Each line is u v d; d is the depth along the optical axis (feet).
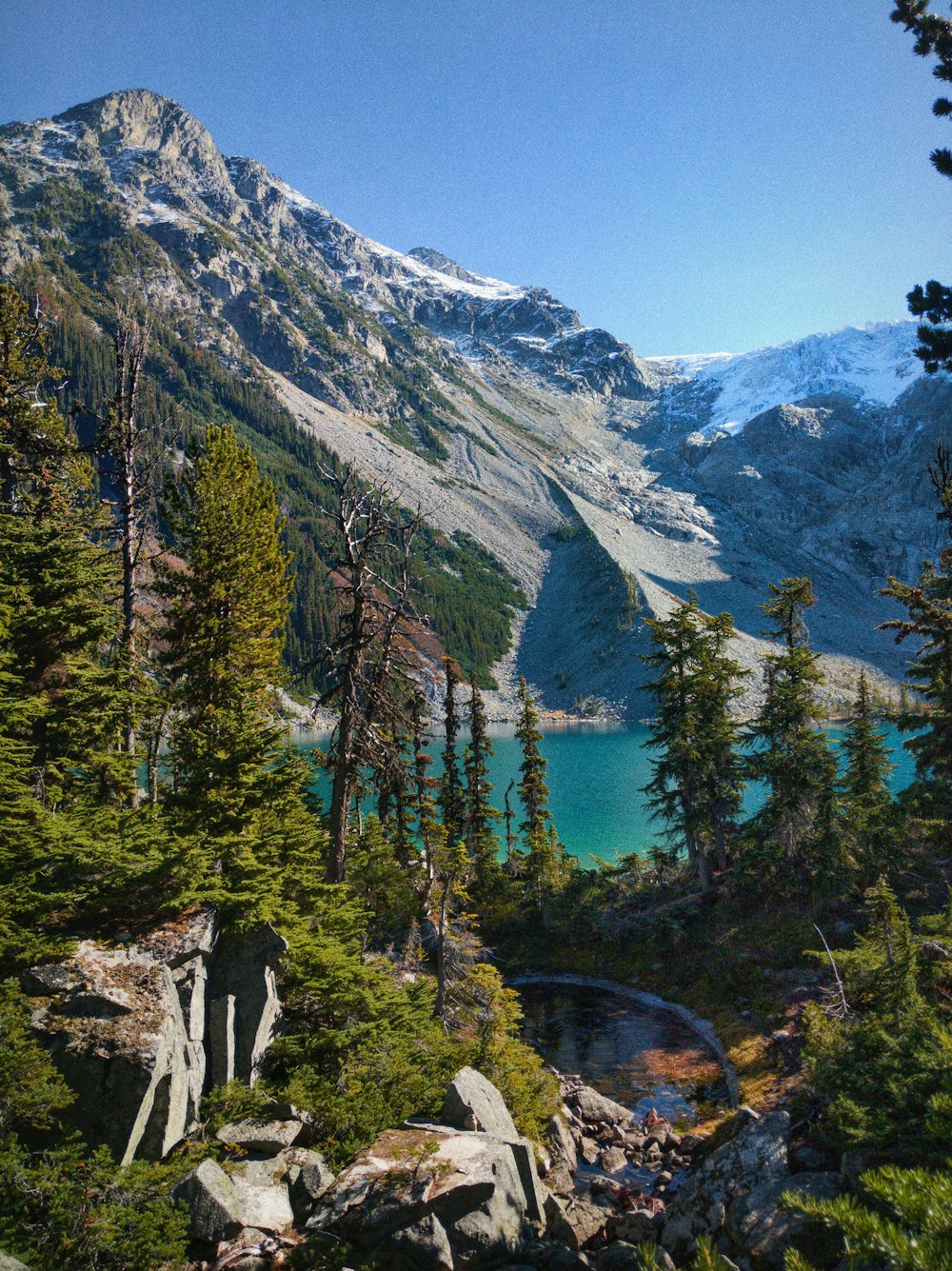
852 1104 46.19
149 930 51.01
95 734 74.33
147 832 56.80
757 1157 46.98
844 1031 56.85
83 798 74.43
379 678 82.74
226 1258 35.65
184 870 53.42
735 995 109.19
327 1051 55.01
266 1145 44.70
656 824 260.42
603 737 537.24
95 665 80.79
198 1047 48.73
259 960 54.49
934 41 42.93
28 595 75.51
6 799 56.54
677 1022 109.40
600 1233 45.55
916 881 114.73
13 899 48.67
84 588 79.30
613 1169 63.72
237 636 90.33
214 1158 42.65
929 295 45.34
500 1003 75.66
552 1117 64.39
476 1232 37.73
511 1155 43.06
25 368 95.20
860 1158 44.27
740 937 119.65
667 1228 44.98
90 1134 39.91
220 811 62.34
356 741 79.66
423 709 102.63
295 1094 48.34
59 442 94.38
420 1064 57.16
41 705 64.13
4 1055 38.37
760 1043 92.43
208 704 88.22
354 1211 38.29
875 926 72.59
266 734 66.23
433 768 208.74
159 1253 33.78
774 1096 75.10
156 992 45.93
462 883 150.00
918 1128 43.19
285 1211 39.73
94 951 47.62
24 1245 31.53
